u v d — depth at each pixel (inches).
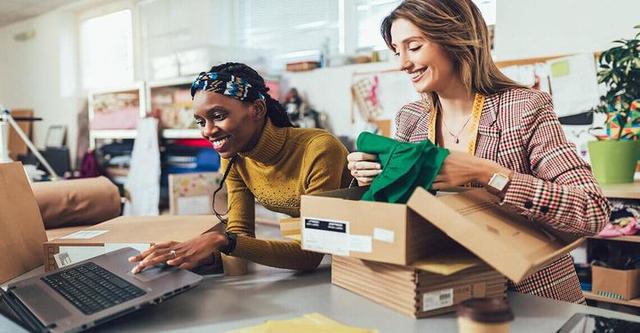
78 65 263.0
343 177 52.6
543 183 39.9
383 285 40.3
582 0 112.1
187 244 46.1
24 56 281.6
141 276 42.3
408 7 45.8
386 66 143.9
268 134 51.9
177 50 208.8
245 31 183.6
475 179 39.9
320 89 160.7
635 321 36.8
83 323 34.8
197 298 43.3
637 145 101.9
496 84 49.0
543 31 118.0
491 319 26.0
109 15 241.9
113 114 201.5
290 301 42.0
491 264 32.9
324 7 161.0
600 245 104.9
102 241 50.3
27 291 41.8
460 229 33.7
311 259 50.6
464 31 45.7
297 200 54.5
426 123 53.6
